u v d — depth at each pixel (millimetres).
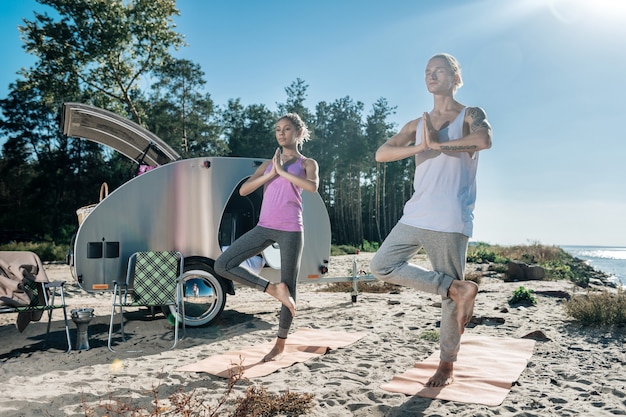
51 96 29719
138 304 6172
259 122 53281
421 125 4102
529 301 8898
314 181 5184
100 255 6887
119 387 4363
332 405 3920
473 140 3795
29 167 48656
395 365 5074
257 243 5145
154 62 30328
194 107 44781
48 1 27438
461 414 3682
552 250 25266
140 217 7094
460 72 4098
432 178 3973
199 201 7371
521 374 4738
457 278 4016
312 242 8234
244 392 4215
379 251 4109
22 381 4637
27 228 42094
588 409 3766
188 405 3646
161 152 8805
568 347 5785
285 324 5203
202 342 6332
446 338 4273
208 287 7273
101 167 45188
